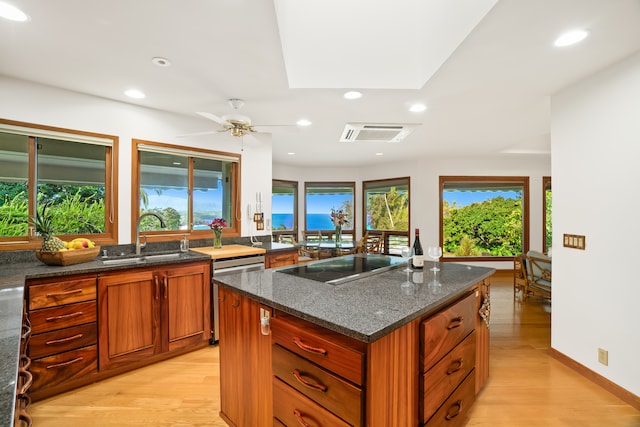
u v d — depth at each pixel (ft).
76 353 6.60
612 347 6.59
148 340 7.61
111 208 8.80
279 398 4.33
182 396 6.55
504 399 6.41
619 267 6.45
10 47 5.91
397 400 3.80
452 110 9.63
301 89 7.89
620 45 5.79
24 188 7.66
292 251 11.21
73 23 5.13
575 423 5.71
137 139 9.18
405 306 4.09
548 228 18.78
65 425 5.62
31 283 6.09
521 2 4.57
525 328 10.31
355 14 7.30
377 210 21.29
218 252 9.34
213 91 8.06
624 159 6.35
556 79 7.27
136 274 7.42
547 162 18.70
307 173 22.11
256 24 5.18
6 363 2.50
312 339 3.82
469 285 5.40
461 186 19.04
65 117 7.97
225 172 11.57
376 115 10.07
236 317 5.37
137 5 4.66
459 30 5.68
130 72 6.99
